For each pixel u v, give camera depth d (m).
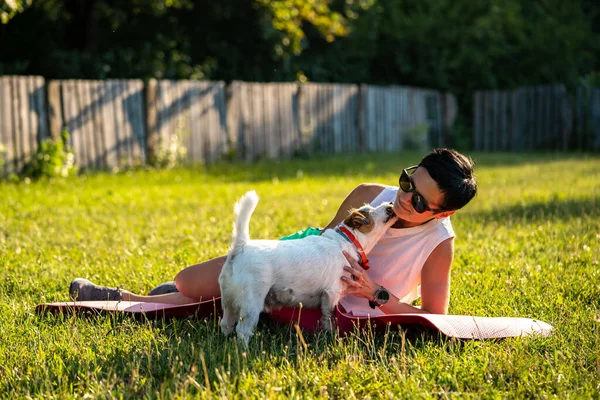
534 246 6.22
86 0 17.44
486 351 3.55
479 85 23.47
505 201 9.35
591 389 3.12
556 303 4.52
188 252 6.01
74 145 12.72
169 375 3.32
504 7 24.23
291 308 3.92
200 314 4.23
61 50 17.56
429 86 23.42
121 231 7.14
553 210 8.30
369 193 4.30
